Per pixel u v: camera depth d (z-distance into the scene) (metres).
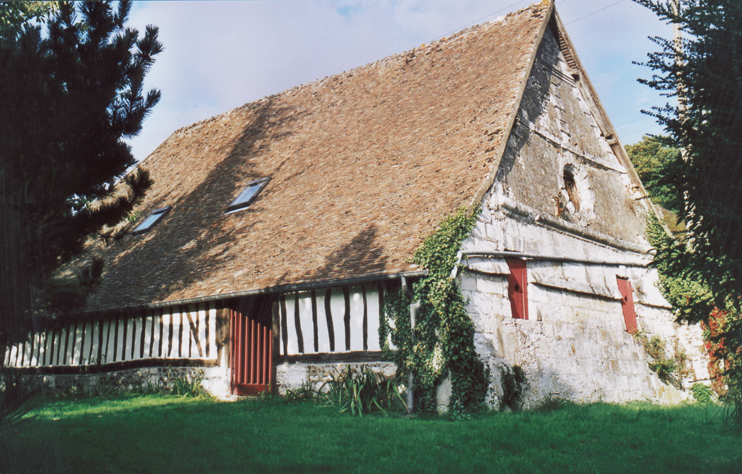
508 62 12.32
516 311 10.34
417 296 8.79
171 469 5.30
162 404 10.26
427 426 7.42
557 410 9.45
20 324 4.81
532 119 11.94
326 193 12.23
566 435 6.74
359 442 6.38
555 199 11.95
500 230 10.16
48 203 6.79
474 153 10.30
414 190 10.47
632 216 14.47
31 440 4.28
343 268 9.37
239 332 11.28
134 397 11.62
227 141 18.17
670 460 5.41
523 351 10.02
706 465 5.25
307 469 5.23
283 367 10.55
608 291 12.71
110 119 8.05
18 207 5.64
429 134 11.92
